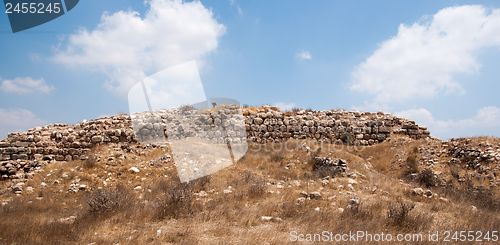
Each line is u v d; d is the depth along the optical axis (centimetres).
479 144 2172
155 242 896
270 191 1397
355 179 1664
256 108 2808
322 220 1058
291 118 2656
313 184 1530
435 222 1098
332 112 2844
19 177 1856
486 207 1397
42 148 2067
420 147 2356
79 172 1805
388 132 2675
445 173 2019
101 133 2166
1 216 1213
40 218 1198
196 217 1102
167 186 1534
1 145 2041
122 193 1378
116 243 890
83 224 1037
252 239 896
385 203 1272
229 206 1208
